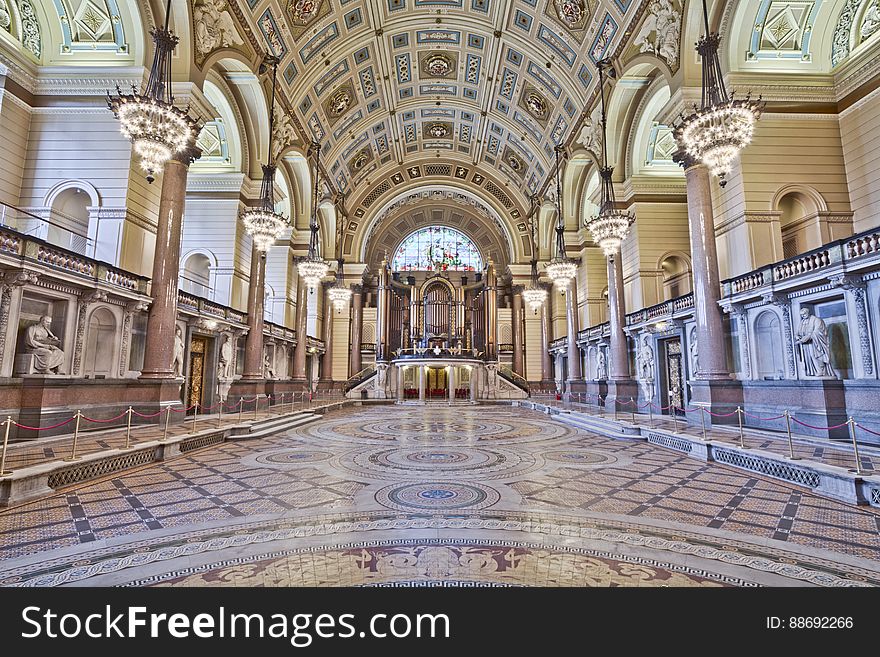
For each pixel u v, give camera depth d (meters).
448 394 25.22
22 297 6.92
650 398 13.15
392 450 7.44
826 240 9.46
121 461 5.70
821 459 5.30
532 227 25.50
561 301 24.45
